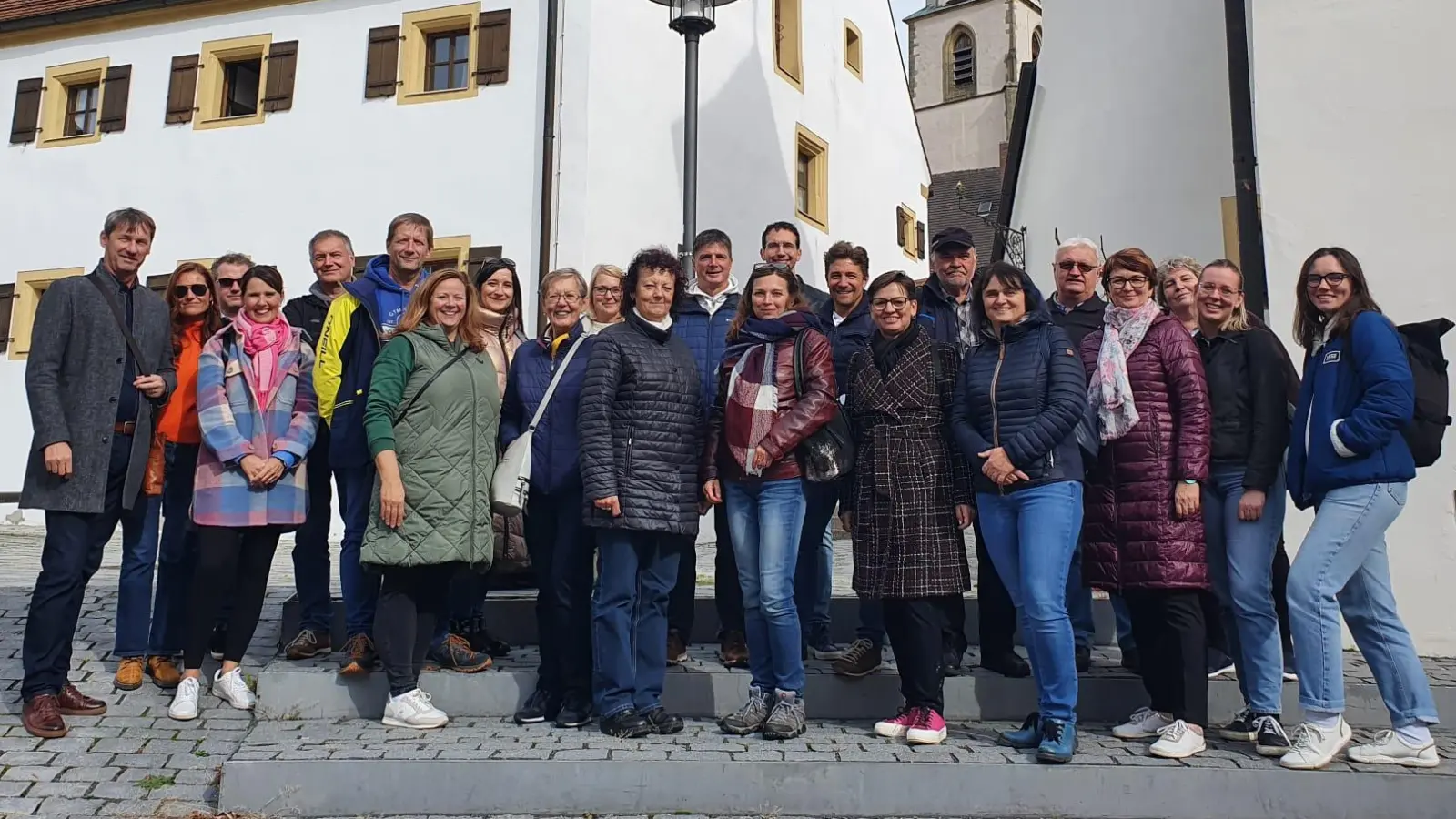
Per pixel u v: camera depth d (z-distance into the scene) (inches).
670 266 174.1
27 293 622.2
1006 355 167.9
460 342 179.0
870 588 168.2
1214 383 170.9
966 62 1625.2
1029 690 184.2
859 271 200.7
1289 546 228.7
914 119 853.2
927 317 200.7
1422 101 231.5
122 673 196.1
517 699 185.3
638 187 554.3
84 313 183.3
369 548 170.2
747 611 173.9
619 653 170.2
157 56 617.9
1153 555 162.6
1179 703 162.4
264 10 600.1
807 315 173.9
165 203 601.3
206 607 186.4
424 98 566.6
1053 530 160.1
